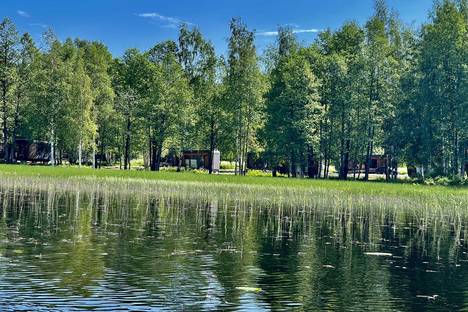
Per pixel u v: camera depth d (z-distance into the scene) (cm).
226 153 9581
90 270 1761
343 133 7950
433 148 7269
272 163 8381
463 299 1563
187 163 10994
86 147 9581
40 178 5769
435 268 1988
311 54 8431
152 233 2584
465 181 6544
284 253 2192
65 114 8994
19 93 9450
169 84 9125
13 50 9381
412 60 8075
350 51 8612
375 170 10731
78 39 11700
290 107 7969
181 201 4228
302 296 1550
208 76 10219
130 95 9494
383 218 3556
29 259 1900
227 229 2805
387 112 7931
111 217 3108
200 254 2097
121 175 6700
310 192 5081
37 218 2967
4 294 1462
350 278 1791
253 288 1602
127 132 9338
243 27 9681
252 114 8600
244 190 5225
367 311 1427
